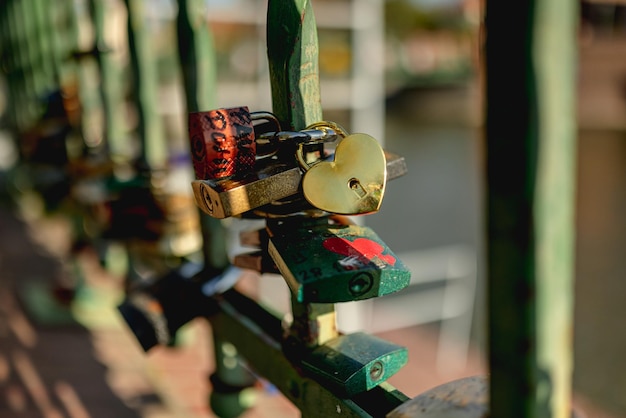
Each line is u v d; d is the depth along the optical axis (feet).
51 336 3.37
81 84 3.18
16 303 3.80
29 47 3.97
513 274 0.85
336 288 1.17
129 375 2.98
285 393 1.43
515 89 0.82
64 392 2.77
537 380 0.86
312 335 1.34
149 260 2.41
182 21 1.67
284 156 1.29
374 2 6.32
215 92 1.74
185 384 2.92
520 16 0.81
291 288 1.18
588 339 9.09
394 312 7.04
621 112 27.61
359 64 6.34
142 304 1.83
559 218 0.84
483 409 1.01
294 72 1.29
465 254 10.05
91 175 2.89
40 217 6.24
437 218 16.21
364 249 1.23
